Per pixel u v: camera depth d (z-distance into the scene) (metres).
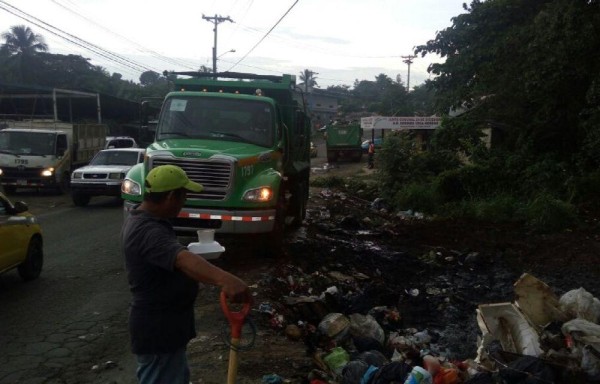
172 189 3.05
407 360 5.63
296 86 11.97
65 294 7.77
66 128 21.86
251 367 5.31
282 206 9.61
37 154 19.59
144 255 2.94
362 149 49.72
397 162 22.22
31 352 5.71
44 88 32.28
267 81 11.25
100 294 7.78
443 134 21.22
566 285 9.37
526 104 20.31
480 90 20.05
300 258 10.13
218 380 5.02
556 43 16.23
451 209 17.75
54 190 20.44
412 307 8.09
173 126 9.95
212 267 2.88
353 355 5.73
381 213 18.36
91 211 16.58
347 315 7.20
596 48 16.11
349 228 14.67
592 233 13.52
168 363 3.12
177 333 3.07
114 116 46.16
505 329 5.66
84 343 5.99
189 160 8.70
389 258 11.00
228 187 8.70
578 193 17.03
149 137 11.14
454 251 11.88
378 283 9.10
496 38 19.36
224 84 11.17
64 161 20.48
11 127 22.83
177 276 3.01
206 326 6.43
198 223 8.73
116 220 14.75
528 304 6.12
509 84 19.25
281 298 7.60
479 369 5.00
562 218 14.28
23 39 58.88
